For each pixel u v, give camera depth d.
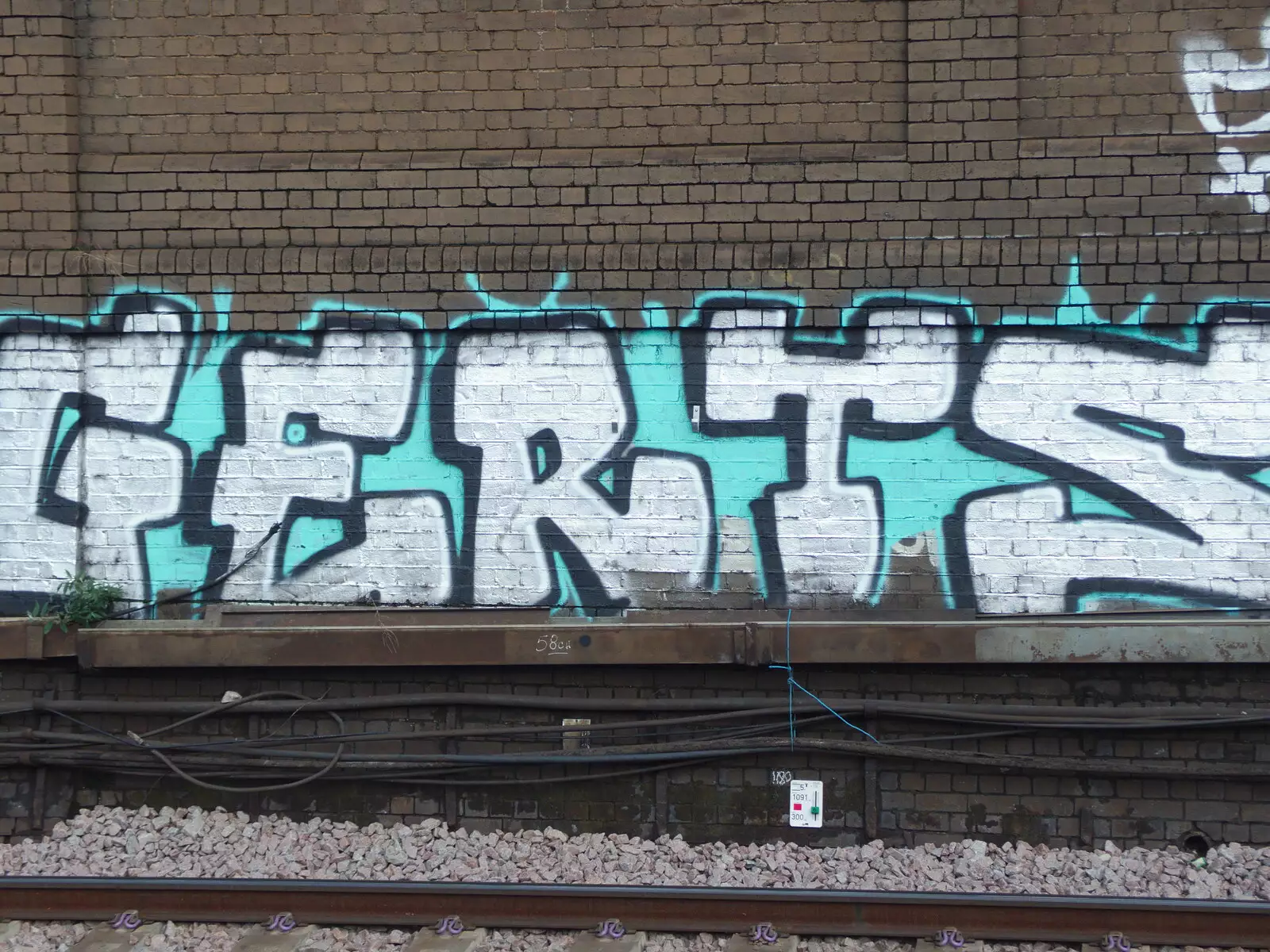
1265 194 5.91
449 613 6.30
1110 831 5.93
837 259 6.07
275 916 5.21
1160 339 5.95
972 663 5.95
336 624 6.31
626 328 6.18
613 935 5.08
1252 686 5.88
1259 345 5.89
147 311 6.39
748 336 6.16
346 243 6.37
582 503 6.25
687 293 6.16
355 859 5.93
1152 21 5.98
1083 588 6.00
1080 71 6.02
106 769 6.30
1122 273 5.93
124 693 6.46
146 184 6.45
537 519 6.28
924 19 6.06
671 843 6.02
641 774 6.14
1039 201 6.01
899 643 5.89
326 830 6.20
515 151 6.31
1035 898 5.11
